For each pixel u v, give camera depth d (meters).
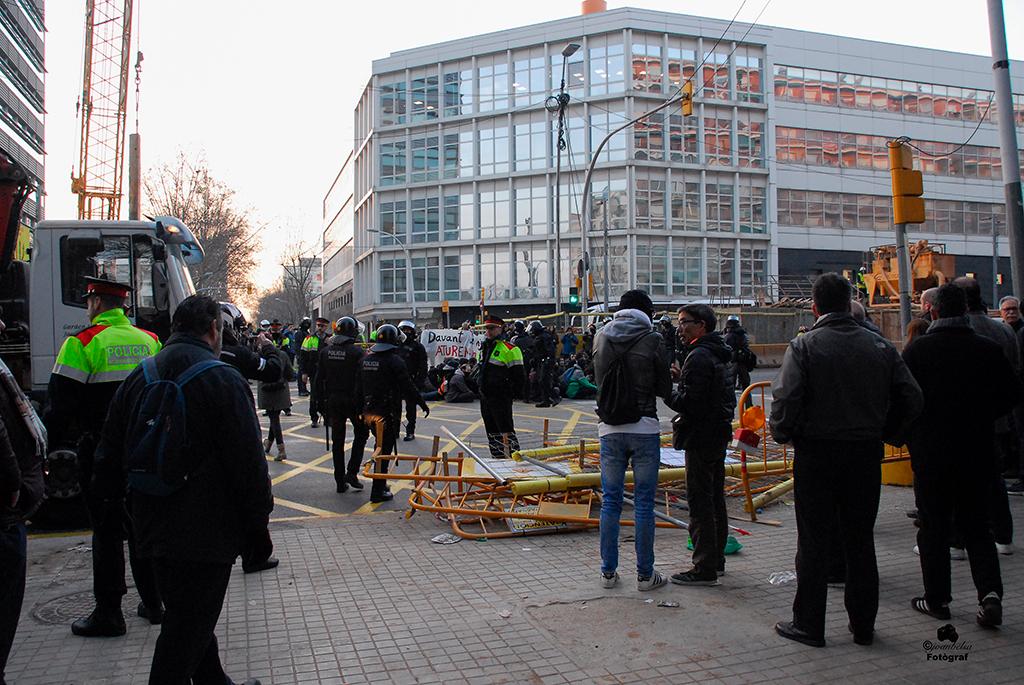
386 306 53.00
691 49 48.22
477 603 4.96
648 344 5.10
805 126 51.31
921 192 7.98
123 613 4.87
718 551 5.41
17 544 2.92
